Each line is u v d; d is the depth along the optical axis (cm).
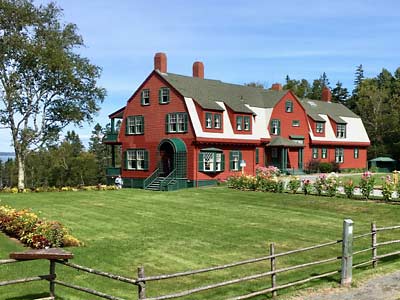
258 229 1766
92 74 3891
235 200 2633
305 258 1334
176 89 3816
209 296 993
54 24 3744
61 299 953
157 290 1039
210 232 1703
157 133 3981
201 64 4534
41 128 3825
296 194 2725
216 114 3878
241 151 4081
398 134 6488
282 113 4666
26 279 820
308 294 996
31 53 3488
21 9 3528
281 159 4547
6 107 3647
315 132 5141
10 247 1420
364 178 2455
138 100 4166
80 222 1925
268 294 988
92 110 3969
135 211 2248
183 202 2603
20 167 3781
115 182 4050
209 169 3784
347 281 1064
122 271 1191
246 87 4809
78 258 1301
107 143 4428
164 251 1409
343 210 2181
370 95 7431
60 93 3862
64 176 7844
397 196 2434
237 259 1324
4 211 1762
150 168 4031
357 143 5656
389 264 1249
